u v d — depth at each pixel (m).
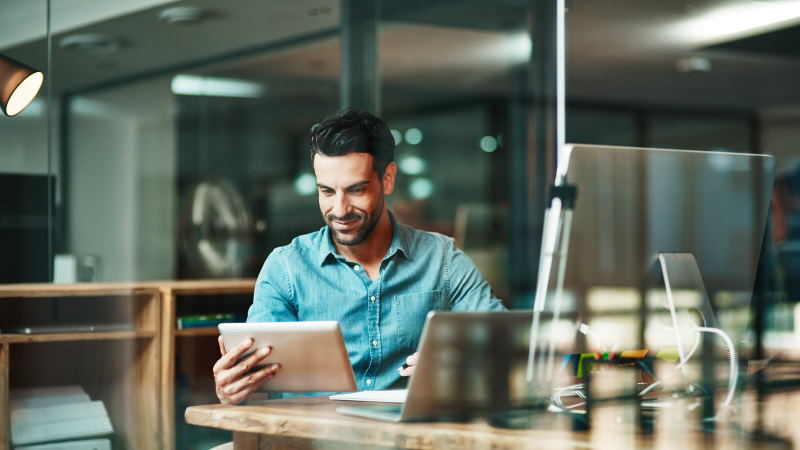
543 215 6.86
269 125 6.28
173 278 5.72
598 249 1.51
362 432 1.42
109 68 4.98
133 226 5.45
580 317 1.50
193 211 5.89
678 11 4.88
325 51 5.33
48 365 2.96
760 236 1.71
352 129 1.92
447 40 5.55
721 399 1.64
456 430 1.37
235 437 1.67
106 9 4.41
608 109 7.20
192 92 5.82
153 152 5.61
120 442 2.93
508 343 1.46
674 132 7.17
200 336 3.28
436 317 1.39
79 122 4.77
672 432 1.37
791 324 2.73
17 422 2.79
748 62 6.04
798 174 6.76
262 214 6.22
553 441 1.31
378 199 1.96
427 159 7.19
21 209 3.94
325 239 2.02
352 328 1.99
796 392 1.71
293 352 1.58
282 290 2.01
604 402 1.60
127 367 3.10
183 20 4.64
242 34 4.99
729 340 1.66
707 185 1.62
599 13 5.04
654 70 6.26
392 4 4.89
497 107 6.94
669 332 1.61
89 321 3.12
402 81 6.76
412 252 2.05
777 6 4.86
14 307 3.01
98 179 5.09
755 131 7.09
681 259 1.60
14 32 4.04
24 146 4.06
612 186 1.51
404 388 1.98
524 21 5.21
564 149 1.48
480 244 7.12
